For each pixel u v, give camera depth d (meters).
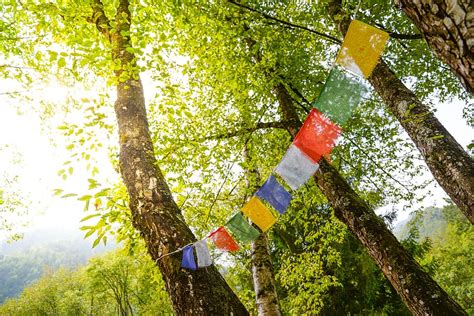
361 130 7.21
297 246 10.07
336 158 6.95
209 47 4.99
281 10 5.61
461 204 3.72
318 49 6.41
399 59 6.80
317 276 7.04
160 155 5.00
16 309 28.86
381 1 5.59
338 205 4.59
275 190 2.58
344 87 1.88
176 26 4.45
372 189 7.12
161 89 4.07
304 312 7.96
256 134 6.02
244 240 2.68
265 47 5.23
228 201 6.22
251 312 7.36
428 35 1.11
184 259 2.18
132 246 3.90
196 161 4.98
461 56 1.01
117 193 2.96
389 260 3.85
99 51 3.10
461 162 3.83
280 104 5.66
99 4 3.86
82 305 27.86
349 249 10.27
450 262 23.47
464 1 0.92
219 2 4.88
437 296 3.38
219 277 2.21
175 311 2.07
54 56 2.95
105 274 24.17
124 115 3.27
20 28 5.36
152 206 2.51
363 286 9.95
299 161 2.16
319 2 5.22
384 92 4.82
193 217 5.73
